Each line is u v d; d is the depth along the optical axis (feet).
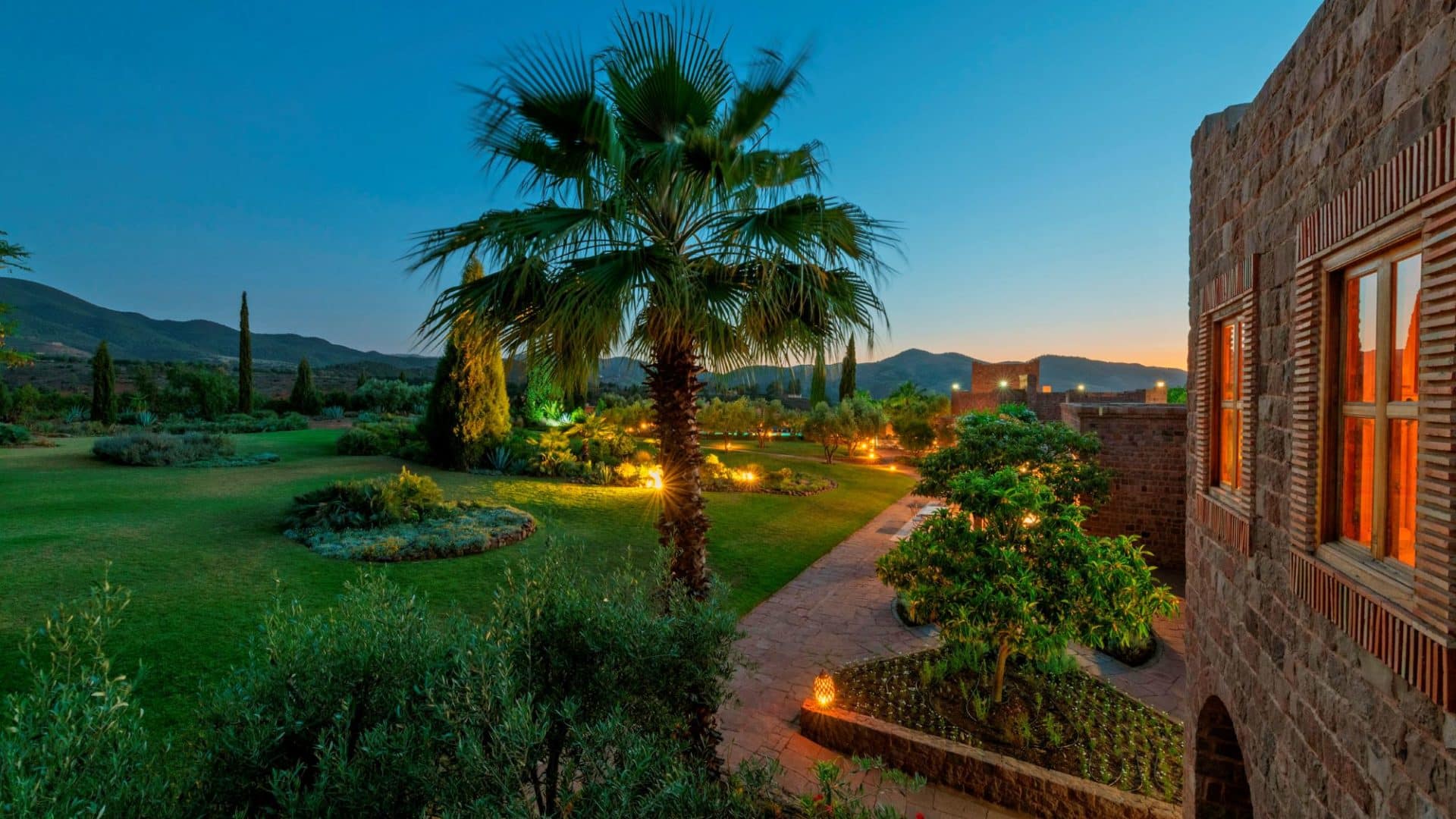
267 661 9.33
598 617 11.25
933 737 19.47
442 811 7.63
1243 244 11.17
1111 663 27.07
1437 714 5.48
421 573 29.66
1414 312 6.39
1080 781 17.51
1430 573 5.49
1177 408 40.06
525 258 14.94
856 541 48.34
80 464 50.01
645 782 8.36
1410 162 5.74
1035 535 20.43
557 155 16.99
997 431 41.63
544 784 9.89
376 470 55.21
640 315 16.57
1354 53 7.29
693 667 11.77
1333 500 7.88
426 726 8.27
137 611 22.26
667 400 17.61
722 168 15.66
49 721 6.66
